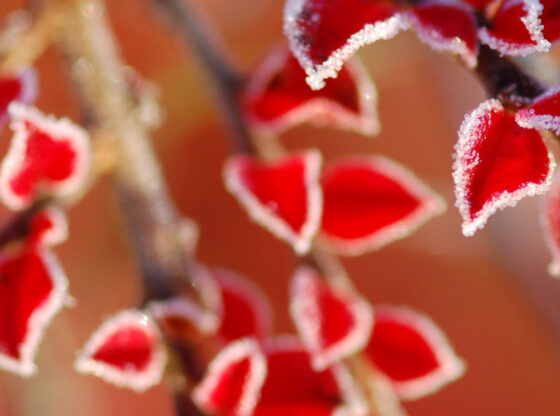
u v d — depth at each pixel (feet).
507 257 1.51
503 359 2.03
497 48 1.08
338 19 1.08
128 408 1.92
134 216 1.29
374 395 1.25
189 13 1.39
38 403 1.60
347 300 1.26
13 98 1.20
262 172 1.25
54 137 1.21
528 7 1.07
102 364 1.20
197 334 1.22
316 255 1.27
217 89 1.33
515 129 1.06
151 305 1.24
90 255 1.75
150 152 1.32
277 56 1.29
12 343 1.18
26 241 1.22
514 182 1.05
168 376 1.21
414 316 1.26
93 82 1.33
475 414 2.01
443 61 1.66
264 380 1.21
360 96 1.26
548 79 1.28
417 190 1.26
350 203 1.26
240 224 1.97
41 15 1.34
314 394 1.21
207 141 1.94
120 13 1.87
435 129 2.01
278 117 1.29
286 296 1.96
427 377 1.25
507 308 2.02
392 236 1.26
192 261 1.30
